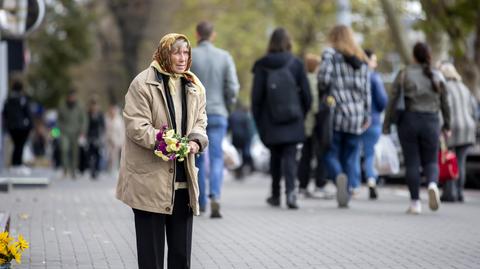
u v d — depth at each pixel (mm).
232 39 50344
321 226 13219
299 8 45938
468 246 11172
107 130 32500
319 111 16125
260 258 10156
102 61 64812
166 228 7863
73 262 9742
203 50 14469
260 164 36125
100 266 9492
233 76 14453
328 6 45906
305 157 18438
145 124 7496
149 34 63750
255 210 15750
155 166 7586
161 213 7652
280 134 15523
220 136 14430
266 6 49531
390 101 14953
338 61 16141
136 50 64625
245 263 9805
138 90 7586
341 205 16266
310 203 17250
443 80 14945
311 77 17938
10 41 24281
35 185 21344
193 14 52781
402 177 24734
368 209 16000
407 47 29750
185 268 7820
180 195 7734
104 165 35875
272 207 16391
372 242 11508
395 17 29797
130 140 7656
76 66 52406
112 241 11406
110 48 64750
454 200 17859
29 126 25734
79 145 29172
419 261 9984
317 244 11305
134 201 7594
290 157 15711
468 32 28016
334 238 11875
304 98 15695
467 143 17906
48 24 49344
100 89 65188
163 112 7625
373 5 38438
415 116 14812
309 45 46844
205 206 14719
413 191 15078
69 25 49469
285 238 11859
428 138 14828
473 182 22984
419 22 28297
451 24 27797
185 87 7746
